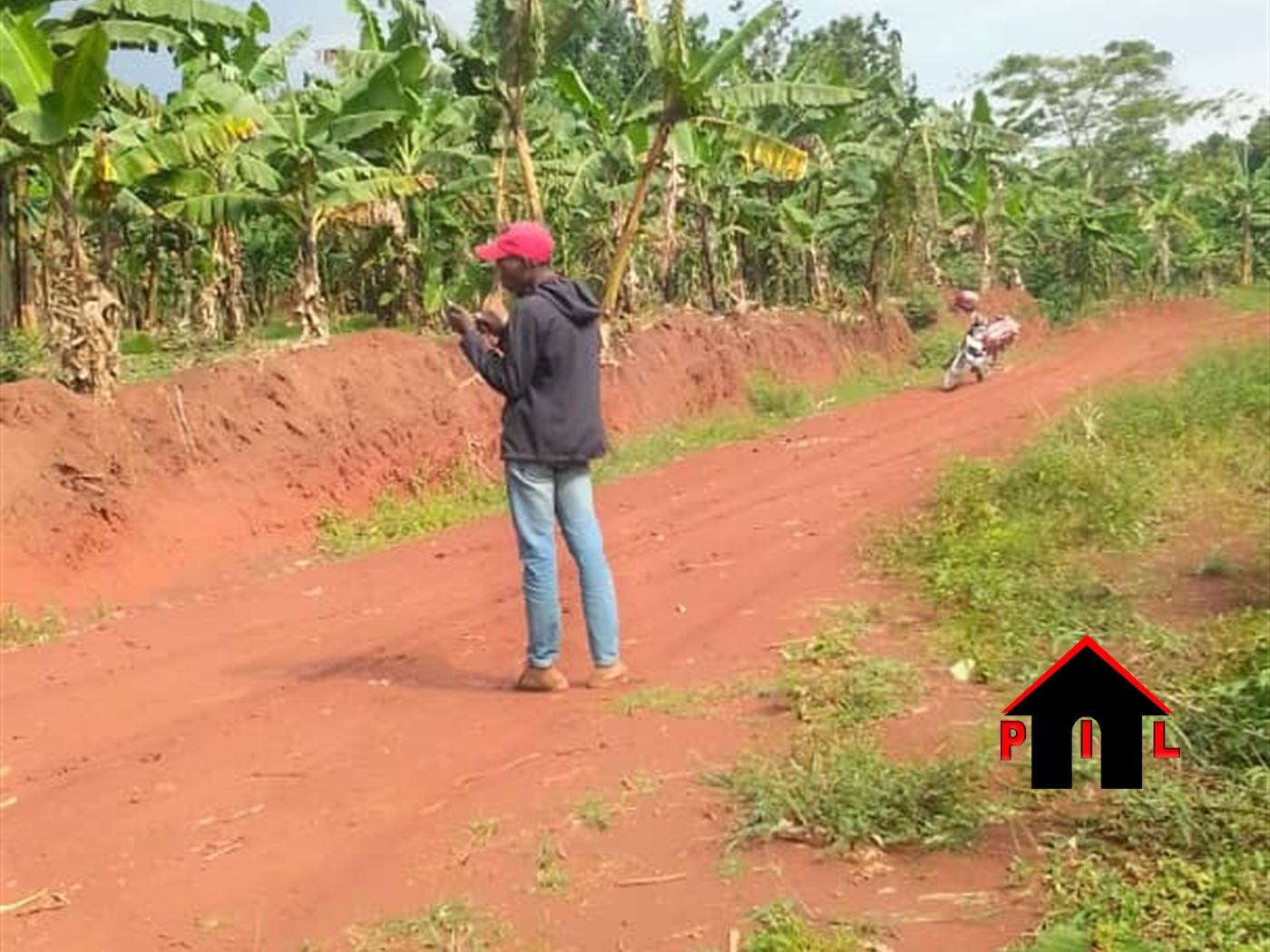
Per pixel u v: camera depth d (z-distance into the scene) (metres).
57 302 11.29
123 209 14.13
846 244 28.70
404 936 3.80
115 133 11.92
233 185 14.11
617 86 28.00
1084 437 11.35
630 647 6.69
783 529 9.59
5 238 14.77
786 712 5.37
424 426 13.50
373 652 7.23
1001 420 15.46
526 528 5.95
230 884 4.29
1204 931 3.36
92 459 10.77
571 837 4.36
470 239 18.42
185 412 11.67
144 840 4.72
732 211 23.00
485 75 16.00
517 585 8.98
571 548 6.02
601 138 19.64
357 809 4.82
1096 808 4.16
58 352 11.30
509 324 5.84
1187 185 41.97
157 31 12.12
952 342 26.09
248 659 7.45
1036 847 3.96
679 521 10.69
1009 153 30.48
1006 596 6.66
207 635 8.33
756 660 6.20
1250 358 15.69
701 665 6.23
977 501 8.70
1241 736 4.43
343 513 12.20
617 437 16.48
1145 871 3.72
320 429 12.55
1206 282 38.59
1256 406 11.93
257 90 15.68
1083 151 49.62
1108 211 35.31
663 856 4.16
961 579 6.92
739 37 16.55
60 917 4.16
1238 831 3.85
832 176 24.89
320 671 6.93
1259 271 42.53
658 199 21.86
